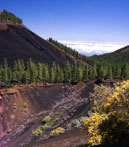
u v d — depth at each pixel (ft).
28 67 281.74
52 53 508.12
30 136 114.83
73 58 545.44
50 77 296.51
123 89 23.30
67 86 305.12
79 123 80.69
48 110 212.43
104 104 27.68
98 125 24.45
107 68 352.08
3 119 154.81
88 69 354.33
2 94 182.09
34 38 537.24
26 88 231.91
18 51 405.39
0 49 372.58
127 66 362.74
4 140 124.47
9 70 242.78
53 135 77.46
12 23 537.24
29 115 186.80
